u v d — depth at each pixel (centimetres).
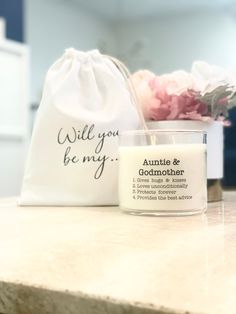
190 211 55
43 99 66
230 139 199
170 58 500
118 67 68
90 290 28
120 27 520
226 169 197
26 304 30
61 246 40
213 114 67
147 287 29
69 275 31
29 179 66
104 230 47
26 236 44
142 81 69
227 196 79
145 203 55
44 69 415
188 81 63
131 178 56
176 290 28
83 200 64
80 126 64
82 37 473
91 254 37
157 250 38
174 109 65
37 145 65
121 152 57
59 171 65
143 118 66
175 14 489
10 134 230
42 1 412
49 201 65
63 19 443
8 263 35
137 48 514
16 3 266
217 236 43
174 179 54
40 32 411
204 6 461
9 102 228
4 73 223
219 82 62
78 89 66
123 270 32
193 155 55
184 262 34
